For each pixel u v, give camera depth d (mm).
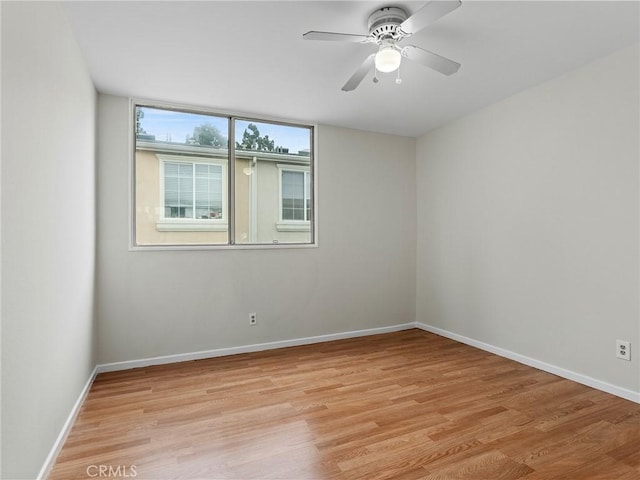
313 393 2588
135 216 3271
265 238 3787
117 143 3135
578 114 2713
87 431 2068
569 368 2787
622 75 2445
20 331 1385
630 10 2012
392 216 4395
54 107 1798
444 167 4070
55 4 1807
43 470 1630
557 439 1961
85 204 2539
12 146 1313
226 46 2377
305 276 3900
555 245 2883
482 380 2795
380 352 3551
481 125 3572
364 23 2135
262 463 1767
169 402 2451
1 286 1230
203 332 3428
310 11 2016
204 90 3072
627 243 2428
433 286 4262
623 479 1638
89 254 2697
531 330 3088
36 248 1553
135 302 3178
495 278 3436
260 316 3676
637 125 2371
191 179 3484
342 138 4105
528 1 1935
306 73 2779
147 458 1810
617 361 2484
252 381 2824
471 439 1968
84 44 2320
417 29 1953
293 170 3930
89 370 2717
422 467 1729
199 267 3422
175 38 2273
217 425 2135
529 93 3084
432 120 3896
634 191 2389
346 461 1780
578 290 2721
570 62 2623
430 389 2637
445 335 4082
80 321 2379
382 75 2828
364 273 4223
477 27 2174
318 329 3959
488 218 3506
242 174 3701
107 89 3018
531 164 3074
